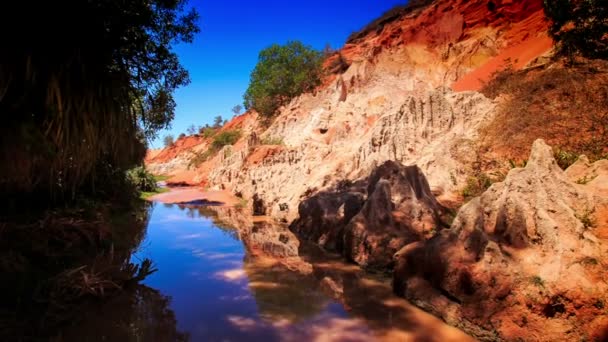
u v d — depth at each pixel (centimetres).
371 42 5894
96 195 1416
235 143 6022
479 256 561
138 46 775
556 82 1298
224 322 577
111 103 683
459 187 1192
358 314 602
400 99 3009
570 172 726
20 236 743
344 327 553
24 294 599
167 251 1081
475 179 1162
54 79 558
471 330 520
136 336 524
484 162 1226
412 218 934
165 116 1109
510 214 582
